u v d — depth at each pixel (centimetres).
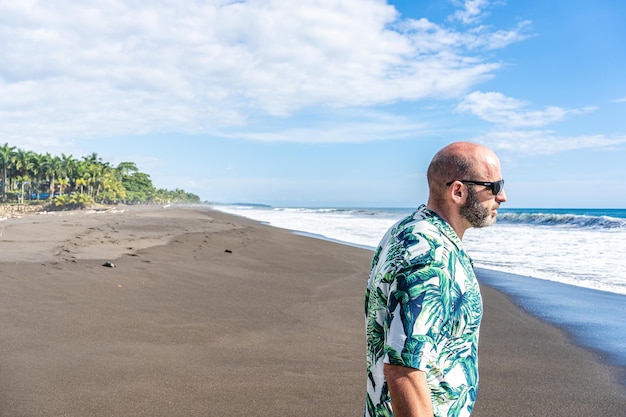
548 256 1500
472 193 187
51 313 656
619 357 565
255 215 6138
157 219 3250
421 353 159
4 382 430
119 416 379
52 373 457
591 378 495
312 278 1082
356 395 438
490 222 191
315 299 860
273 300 834
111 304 727
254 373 486
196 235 1983
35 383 432
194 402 411
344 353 561
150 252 1316
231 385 452
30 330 580
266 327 665
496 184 187
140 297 787
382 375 175
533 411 414
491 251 1642
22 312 650
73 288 804
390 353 162
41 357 497
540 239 2041
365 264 1328
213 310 738
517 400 438
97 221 2756
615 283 1040
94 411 385
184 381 455
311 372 495
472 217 189
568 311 796
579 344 618
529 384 479
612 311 794
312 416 393
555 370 520
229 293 870
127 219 3164
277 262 1319
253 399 422
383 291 174
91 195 12700
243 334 625
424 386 160
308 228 3138
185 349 554
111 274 949
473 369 176
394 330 164
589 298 894
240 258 1358
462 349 173
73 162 12319
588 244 1819
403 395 159
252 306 780
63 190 12962
